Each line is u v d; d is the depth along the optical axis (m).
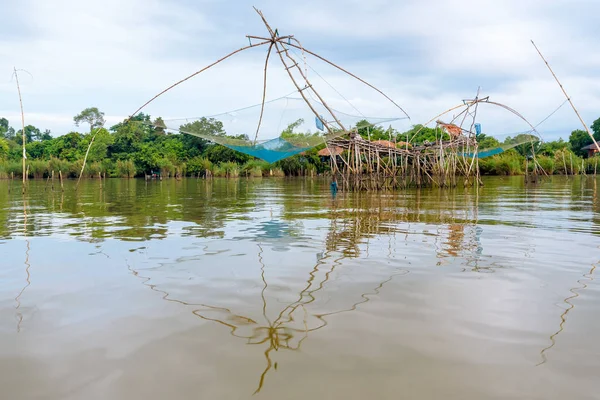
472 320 3.33
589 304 3.64
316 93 11.05
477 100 18.70
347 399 2.30
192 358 2.77
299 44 9.97
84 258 5.43
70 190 20.80
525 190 18.03
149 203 13.24
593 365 2.62
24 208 11.68
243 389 2.40
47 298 3.91
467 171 21.88
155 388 2.42
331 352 2.83
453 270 4.73
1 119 71.50
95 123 67.50
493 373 2.54
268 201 13.65
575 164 36.91
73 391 2.39
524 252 5.59
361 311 3.53
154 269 4.88
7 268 4.95
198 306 3.68
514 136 20.44
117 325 3.29
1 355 2.82
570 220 8.48
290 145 12.04
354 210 10.62
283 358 2.75
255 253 5.66
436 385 2.43
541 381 2.45
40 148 55.94
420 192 17.16
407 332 3.12
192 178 44.84
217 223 8.46
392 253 5.59
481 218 8.88
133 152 52.97
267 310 3.57
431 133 41.59
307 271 4.74
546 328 3.16
